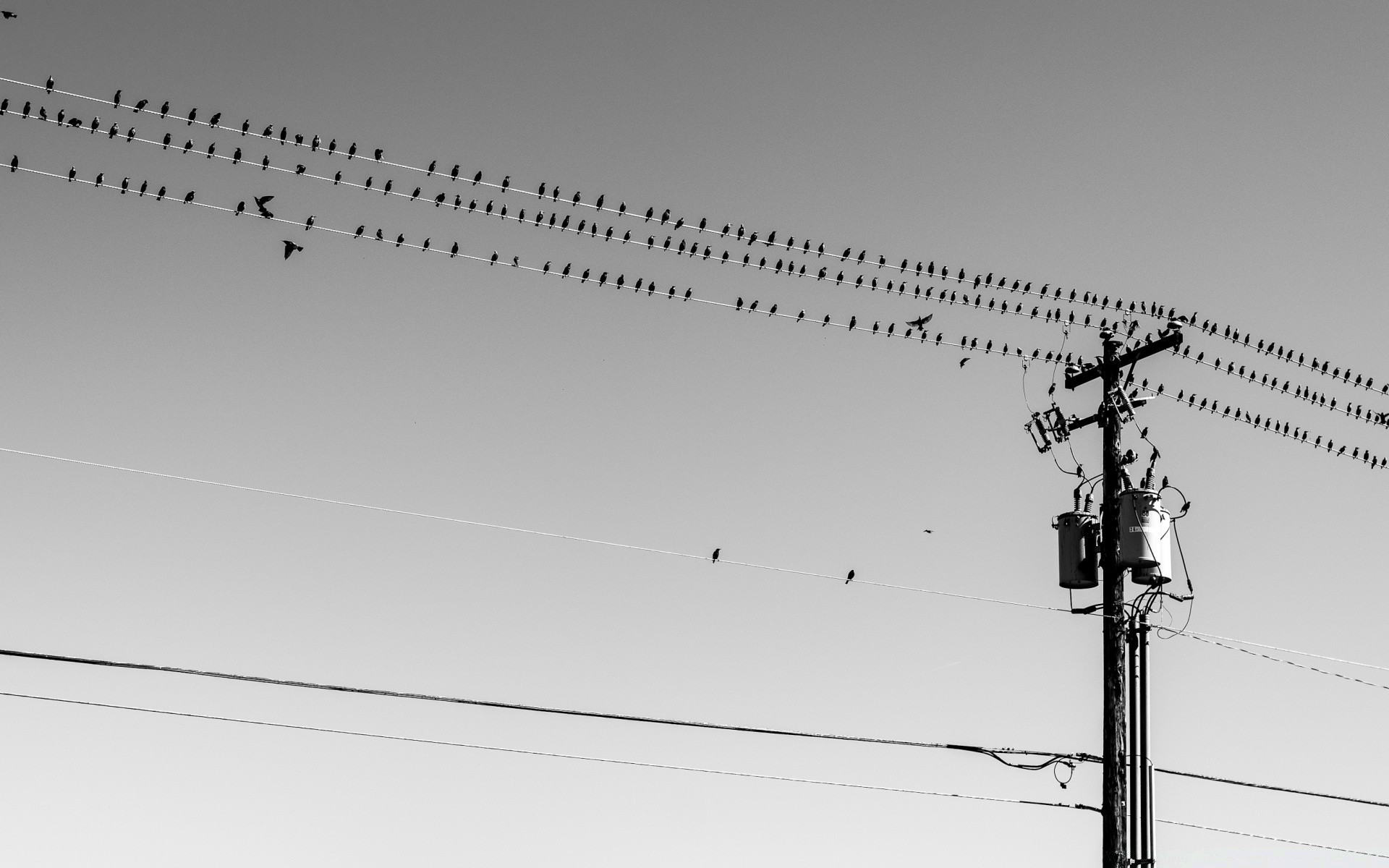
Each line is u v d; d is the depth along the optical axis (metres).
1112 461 26.84
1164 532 26.25
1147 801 25.25
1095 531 27.09
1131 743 25.48
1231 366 32.78
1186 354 31.11
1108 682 25.67
